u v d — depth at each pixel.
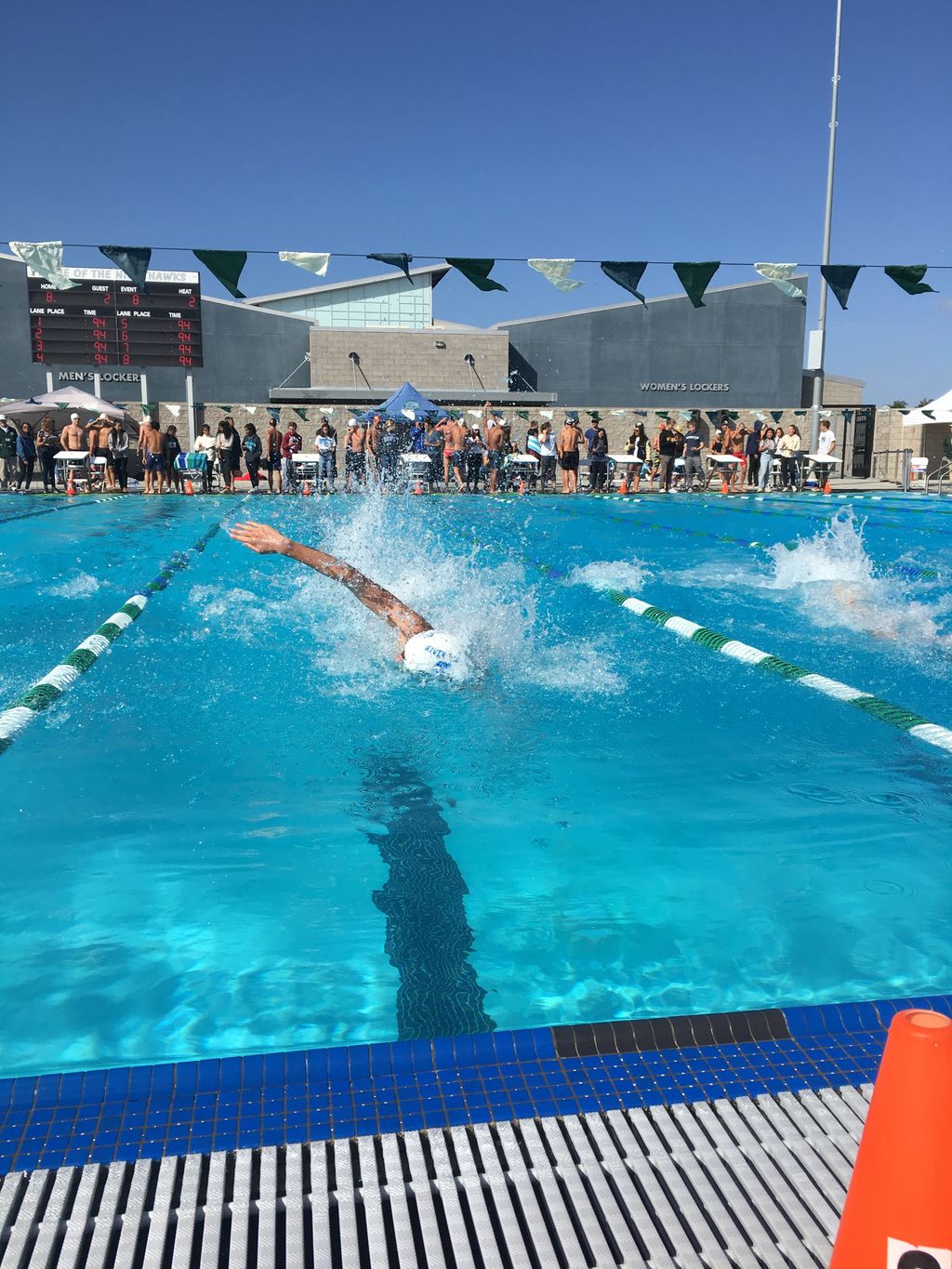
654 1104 1.53
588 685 4.20
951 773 3.18
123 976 1.95
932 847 2.60
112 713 3.73
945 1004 1.81
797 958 2.03
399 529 10.53
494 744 3.43
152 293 18.50
